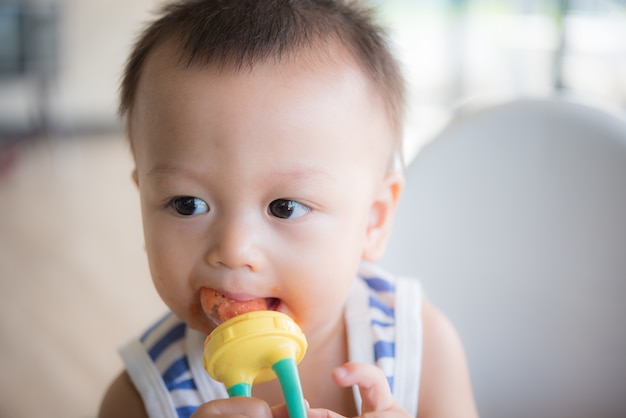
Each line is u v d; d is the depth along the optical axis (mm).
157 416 785
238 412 581
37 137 3869
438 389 828
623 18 2902
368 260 802
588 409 917
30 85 3945
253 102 650
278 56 674
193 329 744
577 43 2994
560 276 928
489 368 957
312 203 664
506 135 947
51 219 2916
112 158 3689
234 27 692
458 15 3857
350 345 820
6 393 1812
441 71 3914
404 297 872
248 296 663
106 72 4320
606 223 907
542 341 937
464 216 960
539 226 937
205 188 654
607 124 911
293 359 592
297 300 680
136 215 2953
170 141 657
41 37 3738
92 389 1833
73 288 2346
